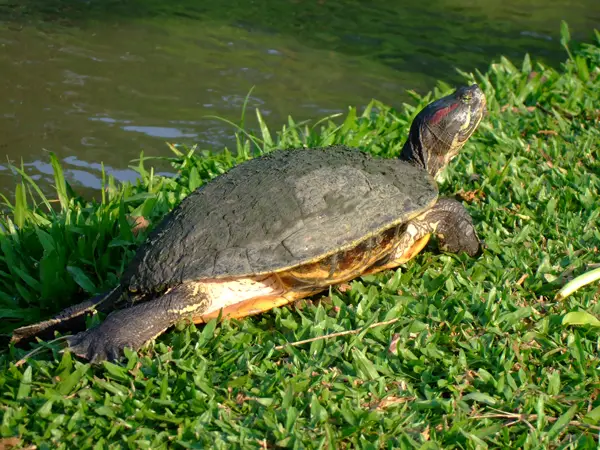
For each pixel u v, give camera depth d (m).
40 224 1.16
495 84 1.49
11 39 1.74
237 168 1.07
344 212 1.03
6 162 1.35
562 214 1.16
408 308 1.05
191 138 1.41
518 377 0.99
